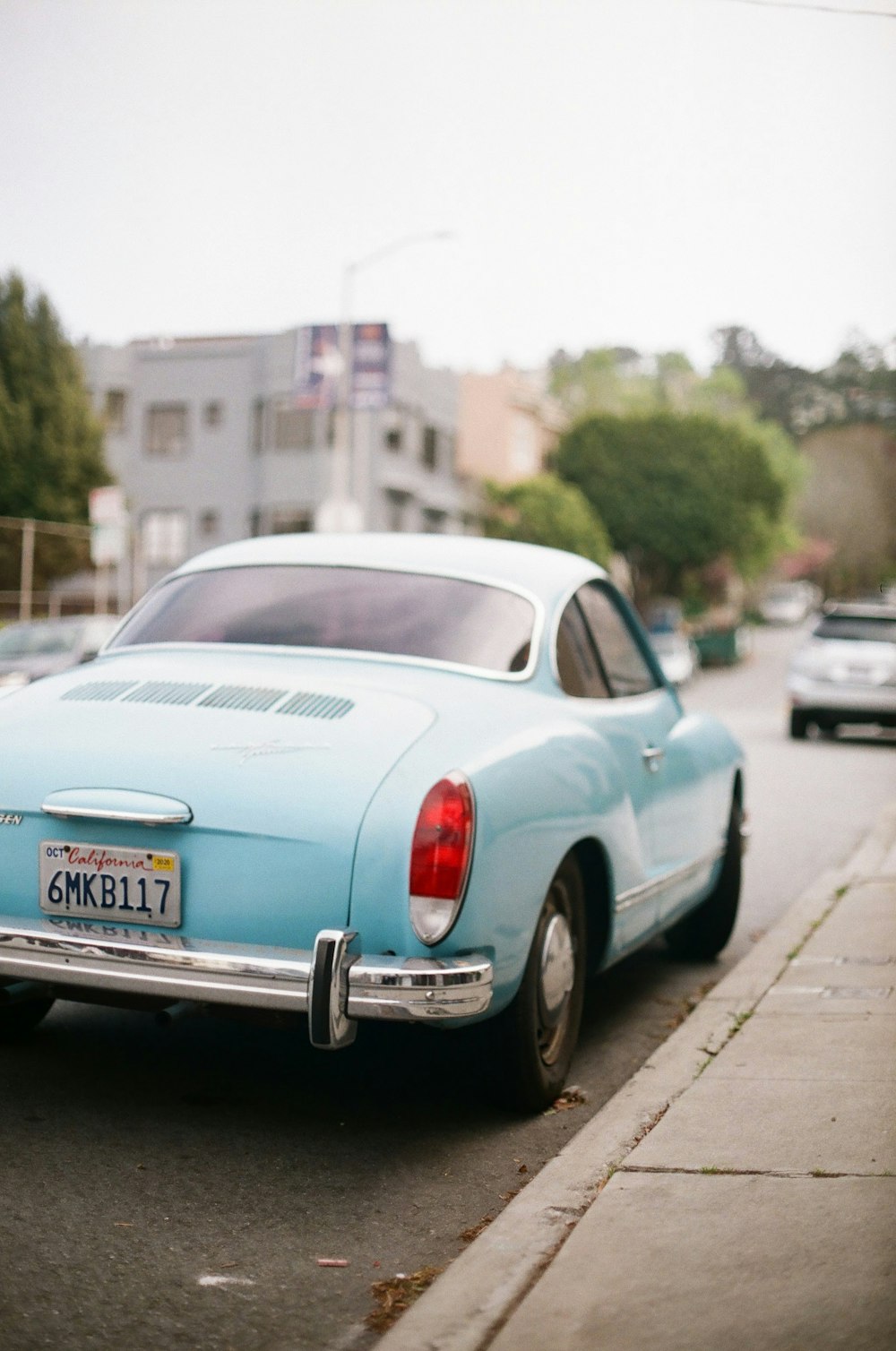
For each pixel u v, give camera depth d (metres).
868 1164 3.89
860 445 97.38
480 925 3.98
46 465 40.69
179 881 4.00
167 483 46.06
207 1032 5.40
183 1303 3.26
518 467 55.56
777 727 23.73
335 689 4.46
